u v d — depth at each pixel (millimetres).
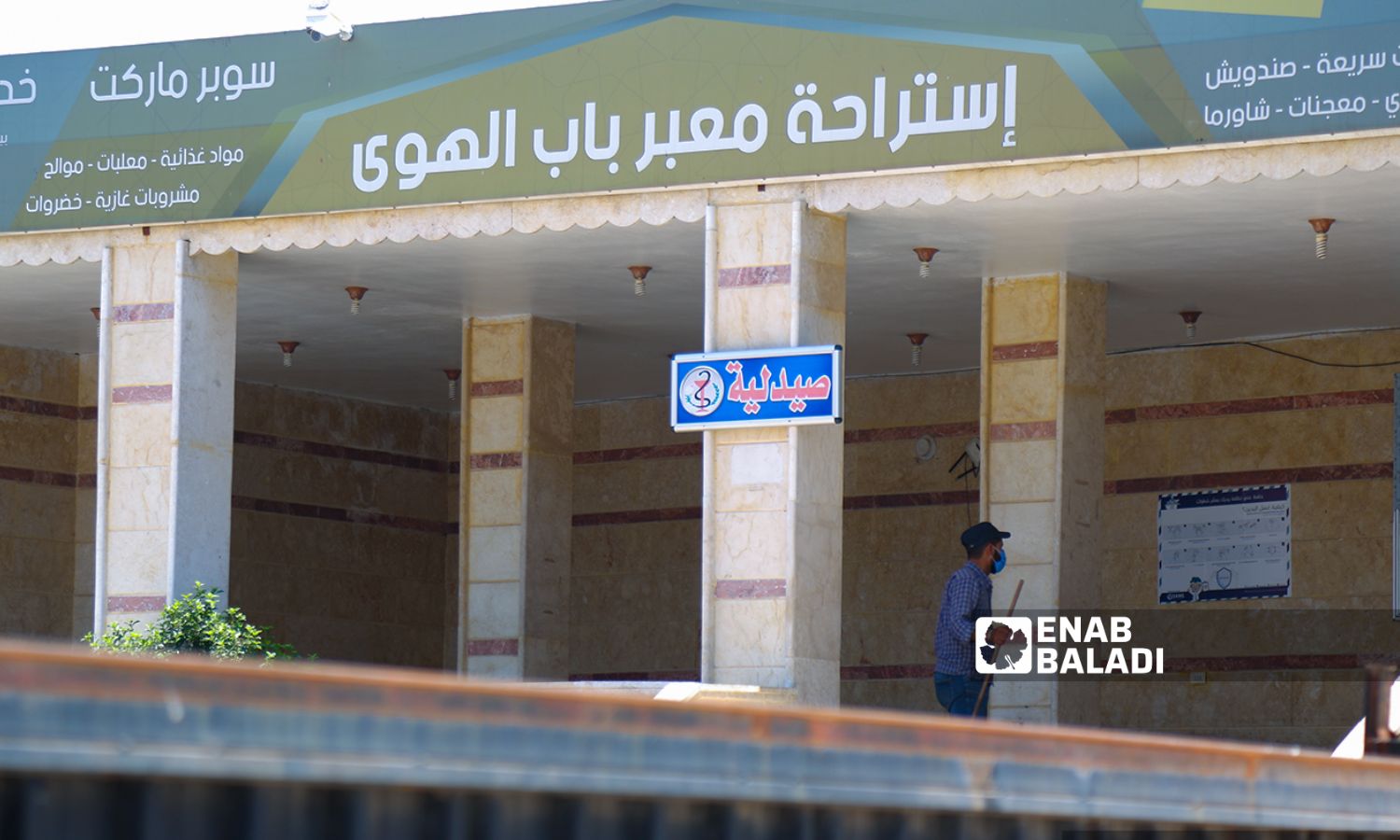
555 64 11922
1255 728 15867
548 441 15492
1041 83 10906
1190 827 6305
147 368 12797
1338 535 15695
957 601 11422
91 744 3924
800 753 5172
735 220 11570
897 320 15656
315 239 12406
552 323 15648
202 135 12680
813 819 5281
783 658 11234
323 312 15398
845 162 11281
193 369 12742
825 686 11414
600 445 19766
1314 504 15828
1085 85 10812
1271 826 6539
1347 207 11727
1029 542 13398
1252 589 16031
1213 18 10570
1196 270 13602
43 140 13016
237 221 12617
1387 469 15555
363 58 12344
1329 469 15789
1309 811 6691
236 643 12289
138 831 4117
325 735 4270
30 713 3844
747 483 11438
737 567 11422
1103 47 10789
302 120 12461
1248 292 14352
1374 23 10234
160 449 12727
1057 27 10891
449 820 4578
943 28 11125
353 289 14297
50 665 3877
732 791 5012
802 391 11219
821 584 11453
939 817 5590
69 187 12945
